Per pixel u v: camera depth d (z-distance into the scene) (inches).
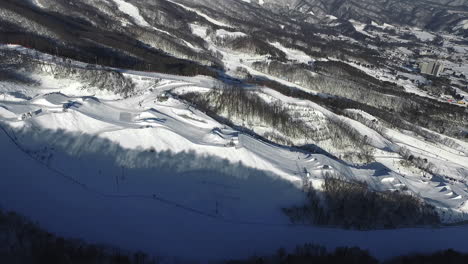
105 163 3186.5
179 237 2662.4
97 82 4466.0
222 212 3006.9
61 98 3890.3
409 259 2817.4
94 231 2502.5
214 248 2632.9
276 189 3366.1
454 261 2790.4
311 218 3147.1
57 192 2773.1
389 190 3659.0
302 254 2608.3
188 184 3208.7
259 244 2768.2
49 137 3257.9
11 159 2945.4
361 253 2667.3
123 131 3499.0
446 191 3907.5
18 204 2546.8
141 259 2292.1
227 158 3533.5
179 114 4128.9
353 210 3280.0
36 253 2057.1
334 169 3745.1
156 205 2910.9
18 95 3759.8
